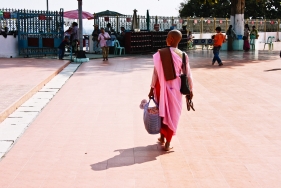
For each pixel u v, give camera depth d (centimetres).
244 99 936
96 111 824
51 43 2100
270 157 552
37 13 2050
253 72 1433
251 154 564
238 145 603
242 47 2712
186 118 762
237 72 1435
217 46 1675
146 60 1970
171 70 559
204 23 3559
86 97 972
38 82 1120
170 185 464
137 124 723
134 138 641
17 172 505
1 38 1986
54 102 920
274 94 994
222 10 4709
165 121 567
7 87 1036
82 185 465
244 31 2778
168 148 580
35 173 501
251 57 2127
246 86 1116
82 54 1861
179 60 566
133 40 2386
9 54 2025
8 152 579
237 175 491
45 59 1911
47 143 617
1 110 773
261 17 4897
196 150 582
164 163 532
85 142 621
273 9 4950
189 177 486
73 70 1520
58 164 530
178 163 532
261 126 706
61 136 653
